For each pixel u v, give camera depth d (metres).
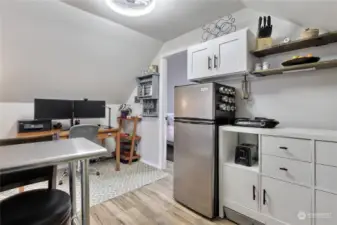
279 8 1.74
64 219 0.92
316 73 1.78
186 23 2.62
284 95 1.98
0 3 2.04
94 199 2.31
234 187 1.90
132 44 3.18
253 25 2.18
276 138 1.62
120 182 2.83
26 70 2.81
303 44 1.75
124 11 2.00
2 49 2.45
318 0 1.35
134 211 2.07
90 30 2.68
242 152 1.93
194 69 2.41
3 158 0.88
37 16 2.28
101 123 4.02
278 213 1.61
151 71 3.54
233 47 2.03
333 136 1.34
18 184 1.19
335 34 1.52
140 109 3.97
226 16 2.42
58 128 3.22
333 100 1.69
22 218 0.83
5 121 3.04
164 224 1.86
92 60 3.14
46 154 0.95
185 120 2.21
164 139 3.50
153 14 2.38
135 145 4.03
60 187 2.63
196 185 2.08
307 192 1.45
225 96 2.11
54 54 2.79
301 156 1.48
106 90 3.84
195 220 1.94
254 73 2.00
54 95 3.38
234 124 2.05
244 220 1.83
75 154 0.96
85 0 2.07
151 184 2.77
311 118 1.81
